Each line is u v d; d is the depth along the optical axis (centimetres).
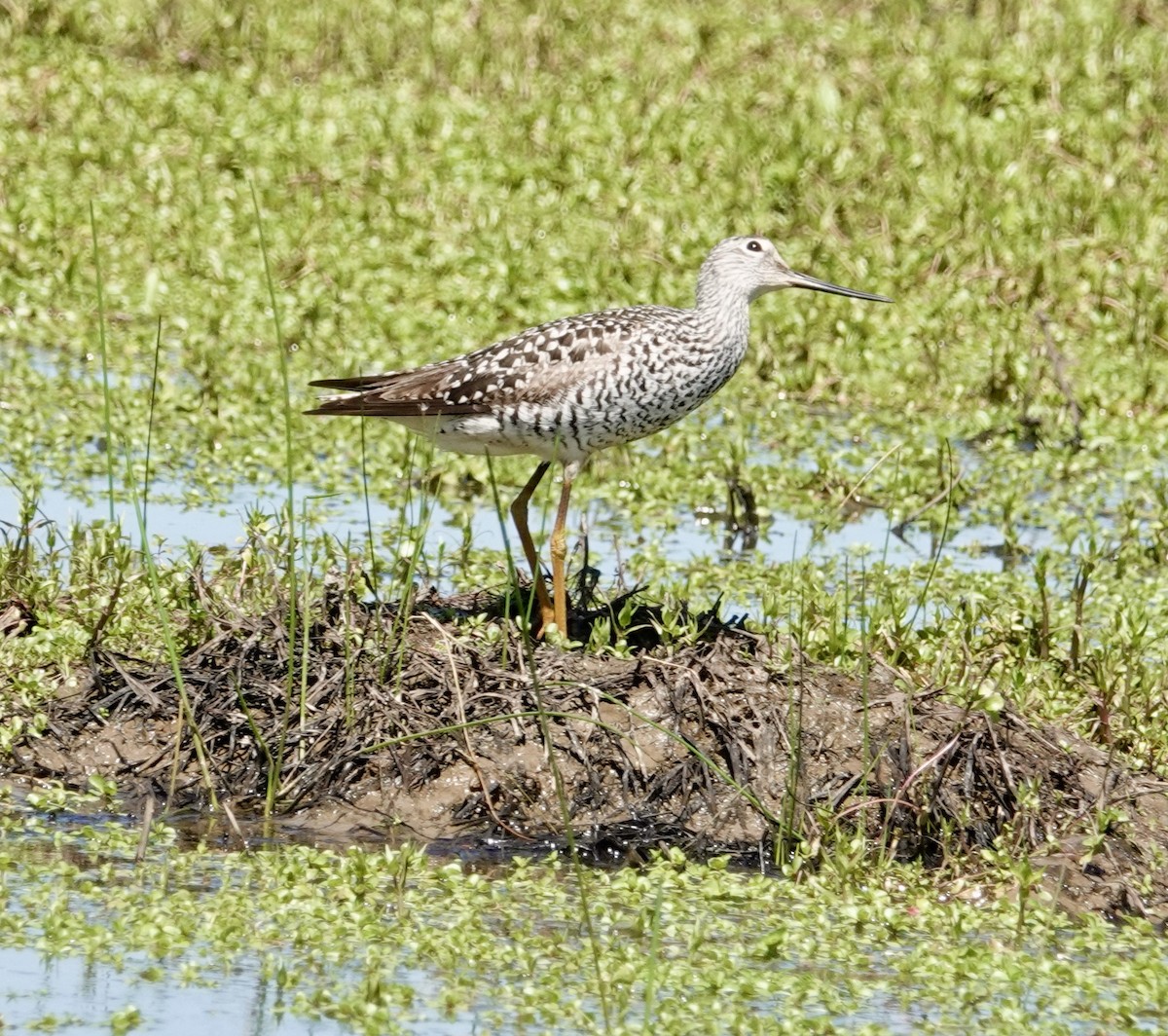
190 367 1800
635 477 1648
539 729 1113
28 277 1948
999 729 1130
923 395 1869
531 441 1259
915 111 2325
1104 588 1442
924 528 1608
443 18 2542
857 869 1022
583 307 1930
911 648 1240
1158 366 1927
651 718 1126
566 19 2567
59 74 2294
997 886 1035
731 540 1553
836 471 1664
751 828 1090
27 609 1220
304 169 2153
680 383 1277
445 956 893
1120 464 1758
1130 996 905
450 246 2012
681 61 2452
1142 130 2330
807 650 1220
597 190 2147
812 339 1928
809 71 2445
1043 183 2208
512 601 1274
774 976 897
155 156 2152
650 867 1038
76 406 1684
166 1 2470
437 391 1253
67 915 910
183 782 1093
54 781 1086
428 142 2225
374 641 1157
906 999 889
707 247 2052
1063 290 2023
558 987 870
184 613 1227
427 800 1090
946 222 2119
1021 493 1684
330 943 907
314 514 1503
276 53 2430
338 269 1961
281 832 1056
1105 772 1105
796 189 2161
